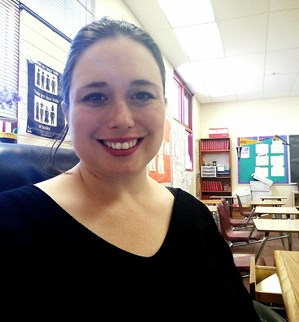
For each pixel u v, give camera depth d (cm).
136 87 59
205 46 406
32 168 76
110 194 61
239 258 237
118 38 58
